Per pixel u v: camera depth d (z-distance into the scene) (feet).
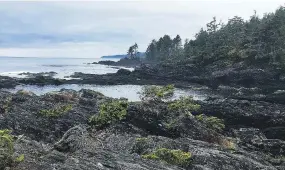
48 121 62.28
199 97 191.01
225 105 108.88
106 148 36.11
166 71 305.12
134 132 56.08
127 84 261.85
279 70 244.22
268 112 107.76
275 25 313.12
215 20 410.11
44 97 80.07
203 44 400.67
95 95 99.25
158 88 70.28
